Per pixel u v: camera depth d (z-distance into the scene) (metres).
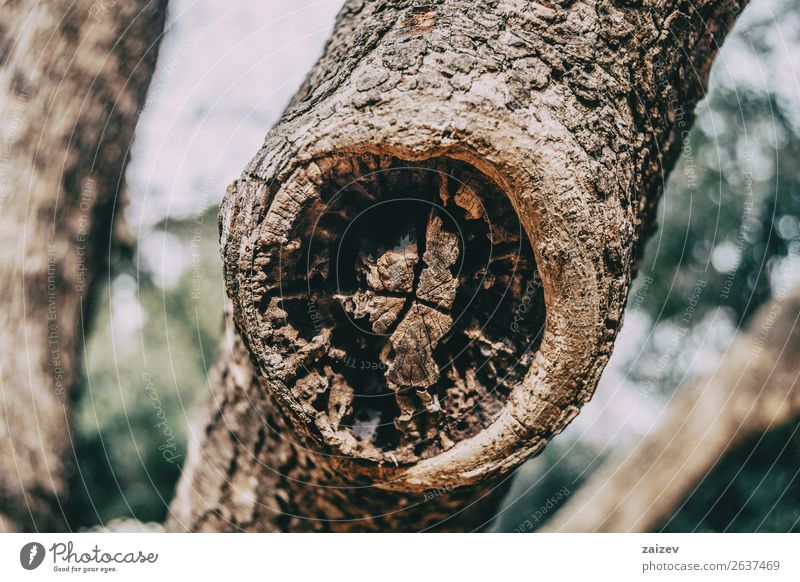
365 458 1.25
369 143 1.11
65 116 2.17
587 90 1.20
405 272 1.23
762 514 3.55
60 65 2.12
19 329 2.13
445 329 1.24
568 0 1.25
